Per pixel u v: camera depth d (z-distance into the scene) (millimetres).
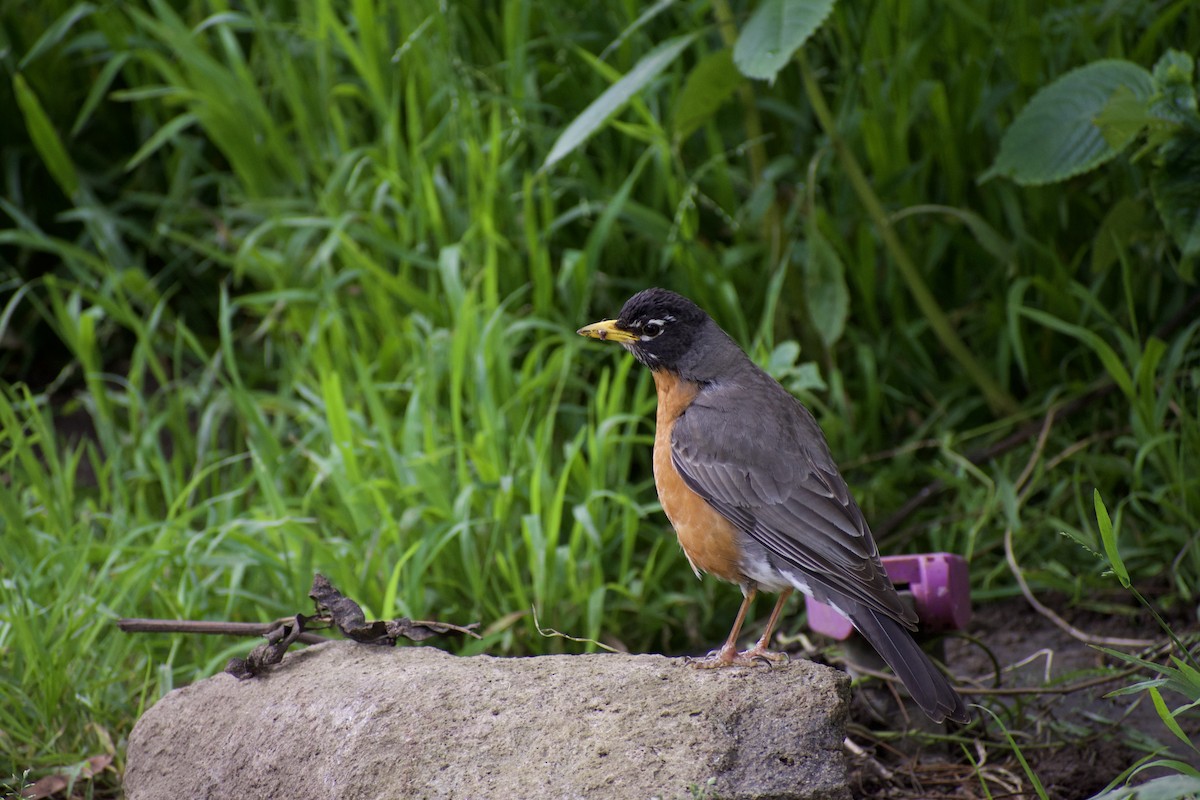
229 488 11234
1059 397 11383
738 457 8070
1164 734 8367
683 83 12781
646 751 6320
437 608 9703
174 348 12711
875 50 11672
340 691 7121
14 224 13633
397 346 11414
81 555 9164
